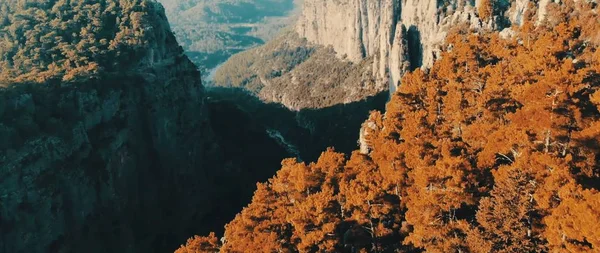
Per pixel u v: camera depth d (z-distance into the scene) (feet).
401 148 211.00
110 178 422.41
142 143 477.77
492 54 302.86
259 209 229.04
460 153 192.03
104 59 476.54
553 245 139.85
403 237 195.00
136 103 472.44
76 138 396.37
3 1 591.37
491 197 165.58
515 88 222.69
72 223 387.75
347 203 201.16
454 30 446.60
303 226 200.64
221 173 573.74
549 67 226.38
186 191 512.22
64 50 478.18
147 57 501.15
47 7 581.12
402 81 351.25
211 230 494.59
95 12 550.36
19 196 347.77
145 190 472.44
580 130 175.42
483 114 226.17
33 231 354.95
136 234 447.42
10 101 367.66
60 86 409.28
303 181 223.51
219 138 630.33
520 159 157.38
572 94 173.88
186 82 555.69
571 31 270.05
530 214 148.77
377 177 208.33
